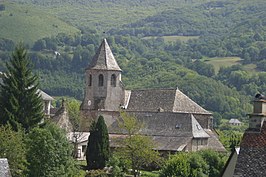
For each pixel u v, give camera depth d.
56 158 134.62
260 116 67.44
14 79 175.12
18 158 138.38
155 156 180.88
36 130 138.50
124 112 198.88
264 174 64.25
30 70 178.75
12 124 170.62
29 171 133.88
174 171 153.25
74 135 190.12
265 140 65.62
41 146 133.88
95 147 176.50
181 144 194.75
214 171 152.38
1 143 138.88
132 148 180.62
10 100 173.12
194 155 155.00
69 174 137.38
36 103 175.75
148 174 176.50
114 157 178.62
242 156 65.50
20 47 180.38
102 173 168.00
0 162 94.44
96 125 178.00
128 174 179.38
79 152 197.00
